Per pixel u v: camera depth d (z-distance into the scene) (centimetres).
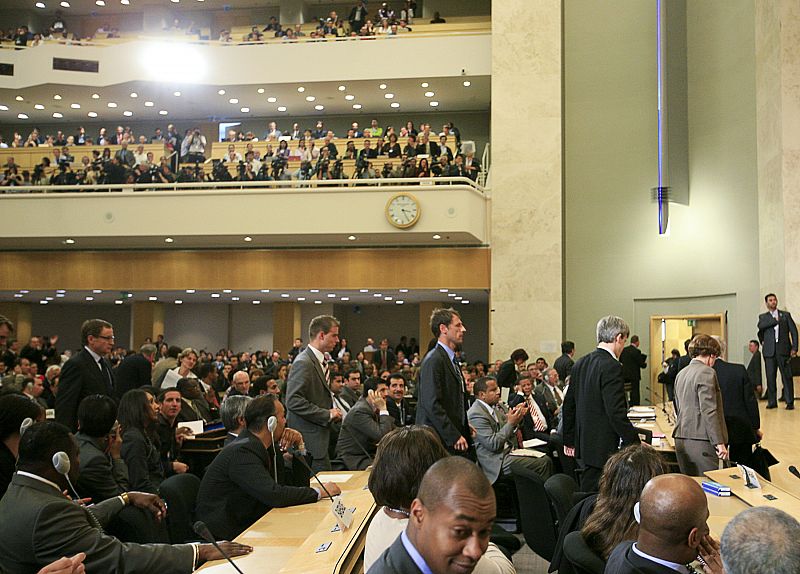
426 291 1711
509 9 1652
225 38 2100
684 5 1568
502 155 1620
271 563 301
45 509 277
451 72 1777
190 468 711
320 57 1831
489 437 638
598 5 1664
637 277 1580
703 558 230
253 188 1625
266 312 2236
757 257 1371
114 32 2161
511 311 1582
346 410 775
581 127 1648
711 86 1505
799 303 1201
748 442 609
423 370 486
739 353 1410
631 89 1623
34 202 1603
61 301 2127
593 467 493
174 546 303
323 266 1661
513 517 676
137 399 496
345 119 2170
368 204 1528
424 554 148
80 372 580
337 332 567
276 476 431
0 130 2317
